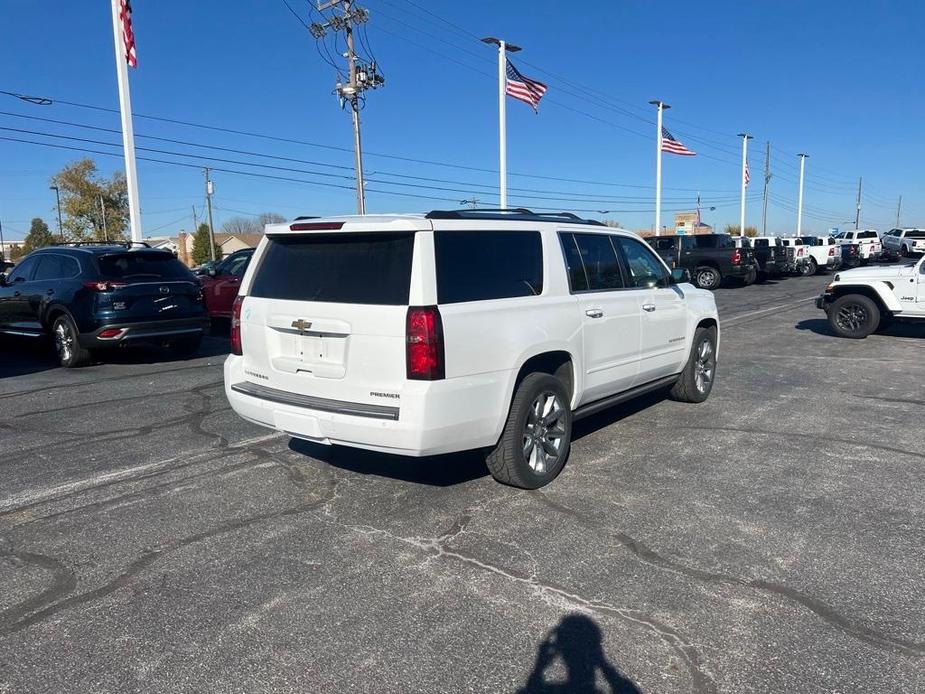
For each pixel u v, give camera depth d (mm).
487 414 4484
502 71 23812
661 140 32719
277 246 4965
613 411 7227
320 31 33719
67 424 6863
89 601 3492
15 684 2852
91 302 9773
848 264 36000
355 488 4992
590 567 3797
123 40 16234
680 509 4586
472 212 4906
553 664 2963
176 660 3010
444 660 2992
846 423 6723
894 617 3295
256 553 3996
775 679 2852
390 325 4215
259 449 5941
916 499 4754
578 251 5570
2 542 4176
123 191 67625
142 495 4910
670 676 2879
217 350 11891
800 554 3936
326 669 2939
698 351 7324
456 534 4219
